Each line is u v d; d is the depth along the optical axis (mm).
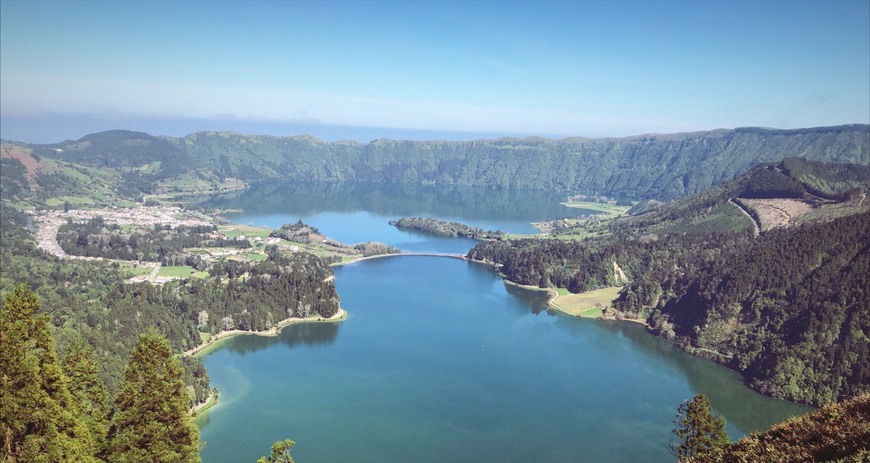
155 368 72375
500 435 170500
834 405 65938
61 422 62344
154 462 71188
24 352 60688
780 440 64188
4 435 58438
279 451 76375
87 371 74562
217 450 157750
